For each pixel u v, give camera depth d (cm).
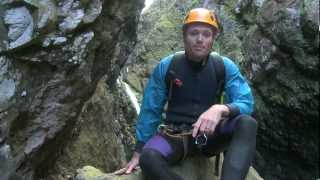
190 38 193
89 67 294
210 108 185
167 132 197
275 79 665
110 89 448
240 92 194
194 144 200
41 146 278
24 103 258
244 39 705
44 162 306
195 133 180
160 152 189
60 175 333
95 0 269
